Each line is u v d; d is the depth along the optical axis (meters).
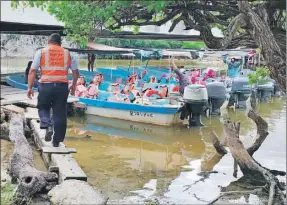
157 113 12.97
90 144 10.64
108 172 8.11
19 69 24.17
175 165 8.70
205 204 6.29
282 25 5.19
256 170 7.01
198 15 5.45
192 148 10.45
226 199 6.45
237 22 4.53
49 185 6.59
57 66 6.73
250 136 11.31
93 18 3.45
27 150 7.70
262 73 6.70
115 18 4.62
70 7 2.96
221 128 12.94
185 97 13.08
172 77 18.30
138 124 13.36
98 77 16.06
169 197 6.65
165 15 5.39
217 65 23.98
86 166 8.53
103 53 14.75
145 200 6.52
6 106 13.13
